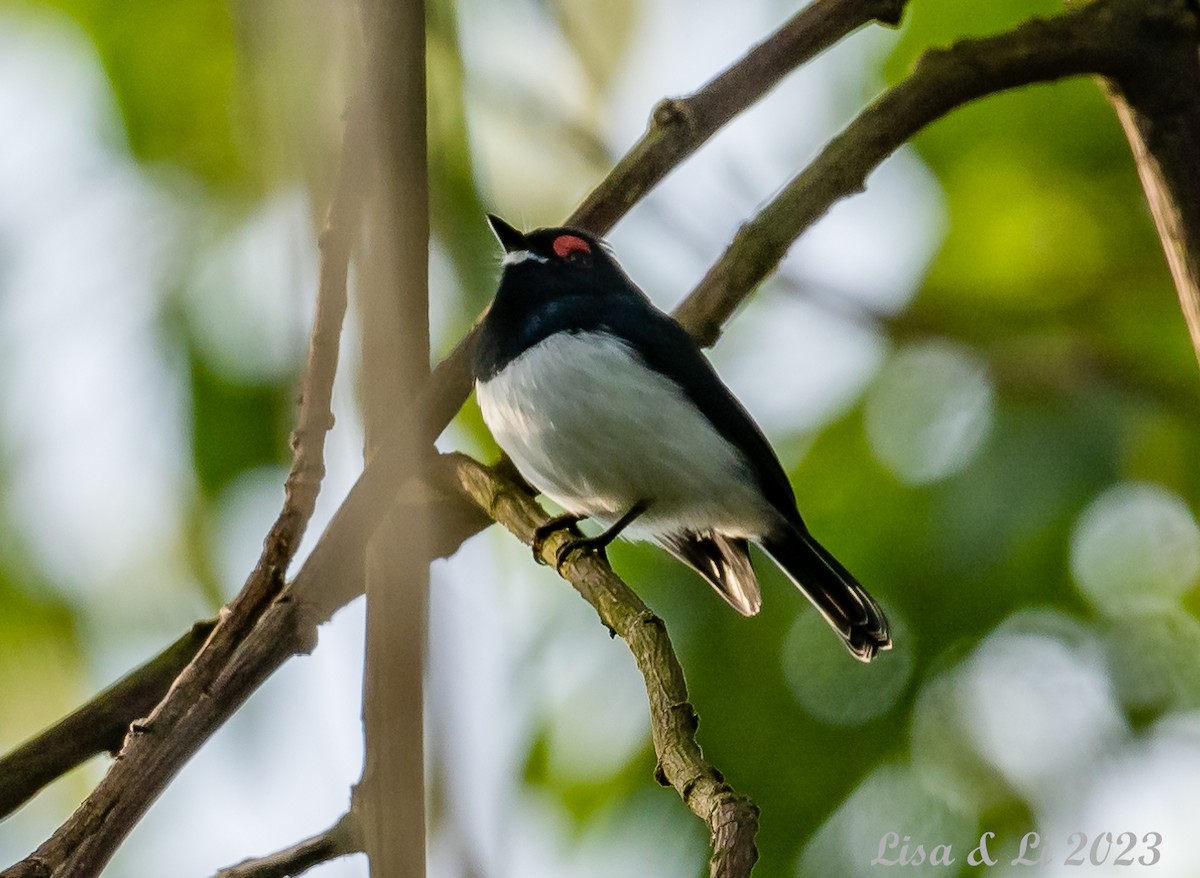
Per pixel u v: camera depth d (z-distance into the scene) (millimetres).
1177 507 9102
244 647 4605
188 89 7859
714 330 6512
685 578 9266
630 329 9258
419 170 3984
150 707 5660
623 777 8594
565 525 8656
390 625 3301
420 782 3244
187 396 7969
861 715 8742
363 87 3725
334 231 3836
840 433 9656
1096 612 8977
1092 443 9203
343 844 4852
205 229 7793
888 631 8406
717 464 9039
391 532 3328
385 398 3531
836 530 9289
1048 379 9484
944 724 8742
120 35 7922
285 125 3748
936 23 9953
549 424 8906
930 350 9859
